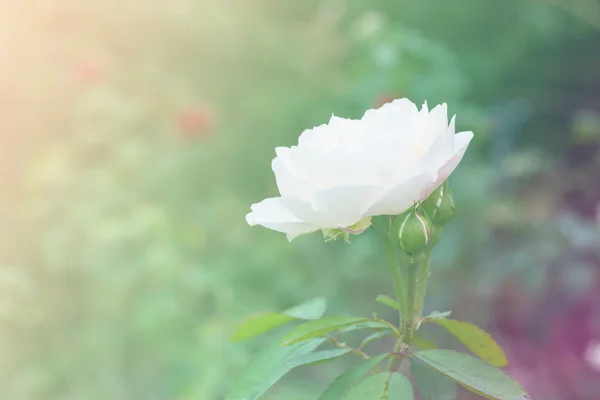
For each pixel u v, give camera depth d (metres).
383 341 1.60
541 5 3.63
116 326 1.37
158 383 1.30
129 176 1.81
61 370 1.37
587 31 3.78
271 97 2.31
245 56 2.56
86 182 1.74
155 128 2.11
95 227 1.53
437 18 3.46
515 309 2.03
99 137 1.90
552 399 1.73
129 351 1.35
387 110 0.56
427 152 0.53
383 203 0.53
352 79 2.27
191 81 2.51
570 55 3.91
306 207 0.53
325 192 0.53
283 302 1.59
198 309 1.41
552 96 3.77
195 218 1.74
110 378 1.32
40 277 1.58
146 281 1.41
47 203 1.70
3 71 2.18
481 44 3.60
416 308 0.56
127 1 2.50
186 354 1.27
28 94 2.15
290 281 1.62
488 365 0.53
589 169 2.68
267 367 0.56
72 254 1.50
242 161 2.10
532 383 1.78
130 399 1.30
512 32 3.61
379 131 0.54
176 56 2.57
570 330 1.94
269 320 0.59
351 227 0.55
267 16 2.95
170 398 1.26
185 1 2.55
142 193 1.79
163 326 1.33
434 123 0.53
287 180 0.54
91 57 2.22
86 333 1.39
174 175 1.83
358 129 0.56
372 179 0.53
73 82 2.13
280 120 2.22
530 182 2.61
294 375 1.33
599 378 1.77
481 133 2.06
